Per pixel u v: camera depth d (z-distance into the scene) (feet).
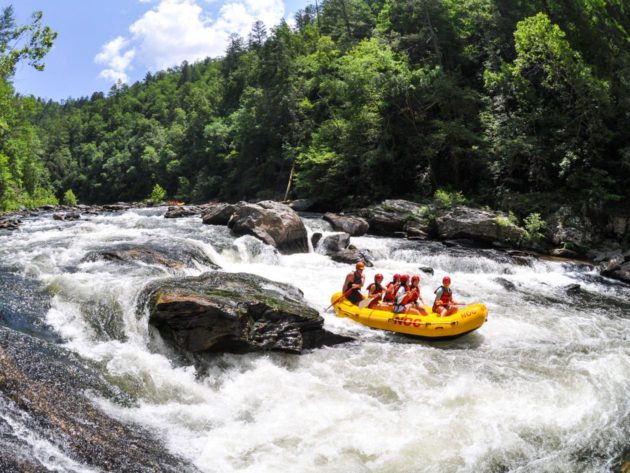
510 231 66.74
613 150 80.12
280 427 21.89
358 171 103.45
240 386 25.44
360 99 98.27
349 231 72.18
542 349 32.07
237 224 60.18
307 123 140.97
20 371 20.53
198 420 22.04
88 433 18.38
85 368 23.66
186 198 211.20
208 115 250.98
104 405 21.27
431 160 97.25
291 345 28.81
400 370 27.68
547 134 84.07
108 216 85.81
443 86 91.56
